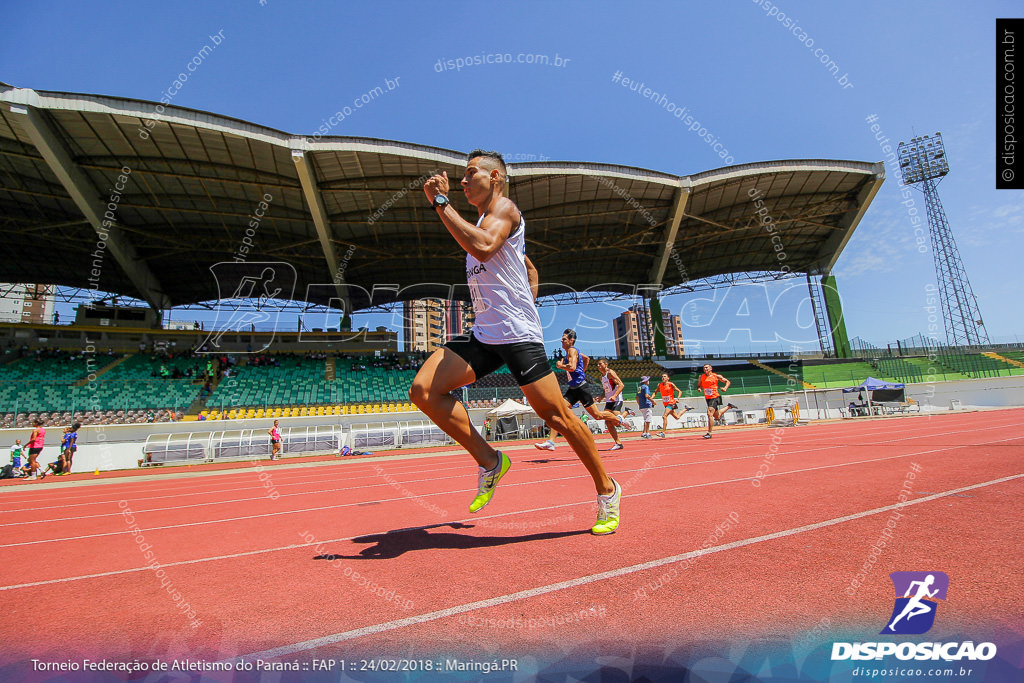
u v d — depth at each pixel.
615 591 1.43
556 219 23.41
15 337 24.48
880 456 4.75
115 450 15.88
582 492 3.58
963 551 1.61
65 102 14.63
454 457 12.41
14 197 19.33
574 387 7.65
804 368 30.11
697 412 24.28
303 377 25.75
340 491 5.19
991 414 18.36
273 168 18.44
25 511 5.01
